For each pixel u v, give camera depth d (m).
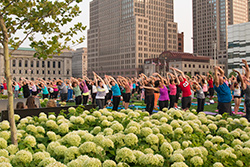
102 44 182.62
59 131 6.42
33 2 6.16
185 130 6.38
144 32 158.00
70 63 167.50
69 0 6.25
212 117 8.62
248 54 119.31
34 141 5.25
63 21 6.60
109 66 175.38
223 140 6.41
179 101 28.56
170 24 170.25
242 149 5.79
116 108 17.06
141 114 8.42
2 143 4.94
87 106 10.44
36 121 7.36
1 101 16.23
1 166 3.72
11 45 6.35
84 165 3.96
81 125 7.17
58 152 4.80
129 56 158.75
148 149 5.12
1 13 5.84
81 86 20.44
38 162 4.38
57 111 9.80
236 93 16.12
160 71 142.38
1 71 104.06
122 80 21.44
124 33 162.62
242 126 7.83
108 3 176.88
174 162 4.68
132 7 158.12
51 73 163.00
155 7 165.88
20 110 9.00
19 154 4.27
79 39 6.84
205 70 141.62
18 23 6.04
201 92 15.98
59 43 6.40
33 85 26.25
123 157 4.46
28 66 156.38
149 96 16.31
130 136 5.18
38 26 6.17
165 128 6.28
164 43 169.00
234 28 123.31
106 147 4.98
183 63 133.25
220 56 189.75
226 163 5.23
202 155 5.13
